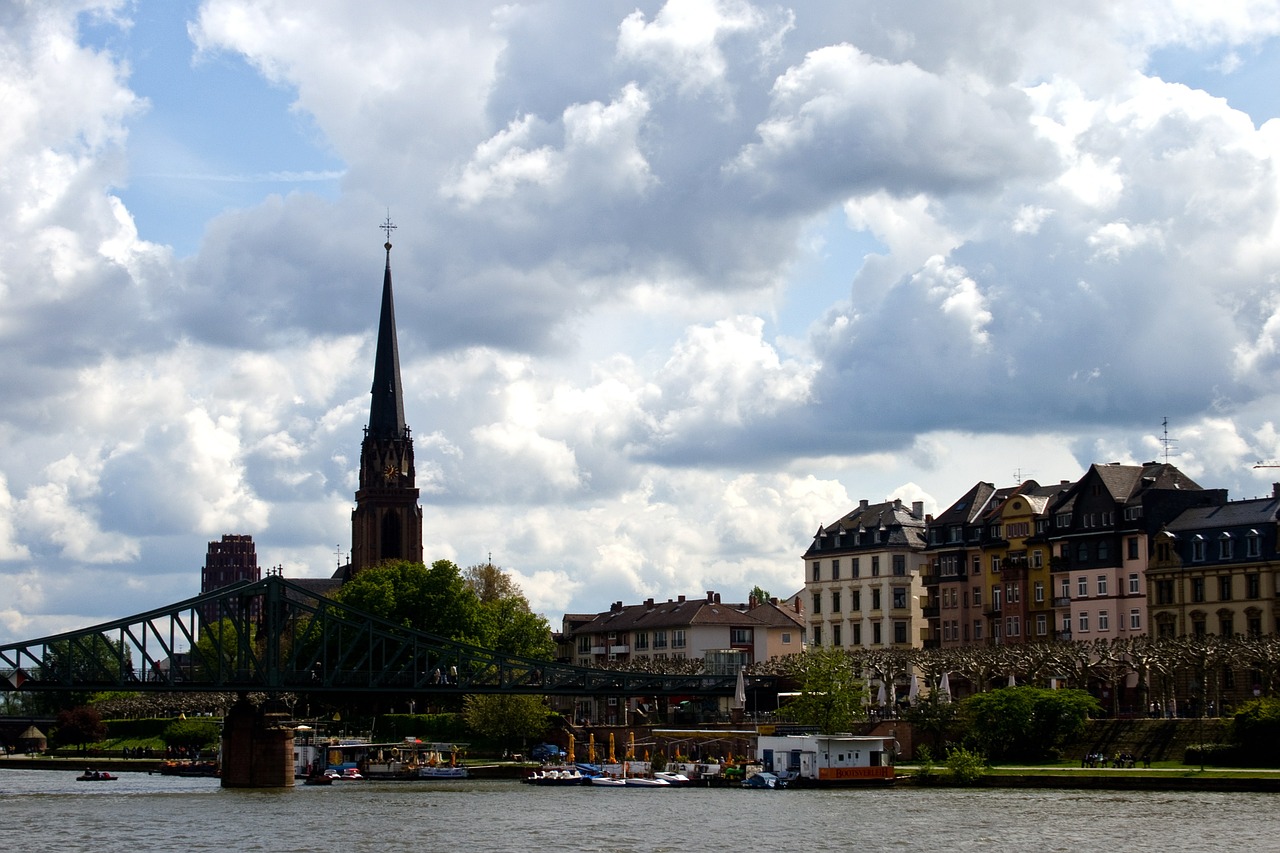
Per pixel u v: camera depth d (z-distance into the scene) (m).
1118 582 188.75
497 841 114.25
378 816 133.50
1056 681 169.12
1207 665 158.12
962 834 111.56
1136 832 110.31
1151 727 152.75
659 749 190.50
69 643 177.38
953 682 194.88
